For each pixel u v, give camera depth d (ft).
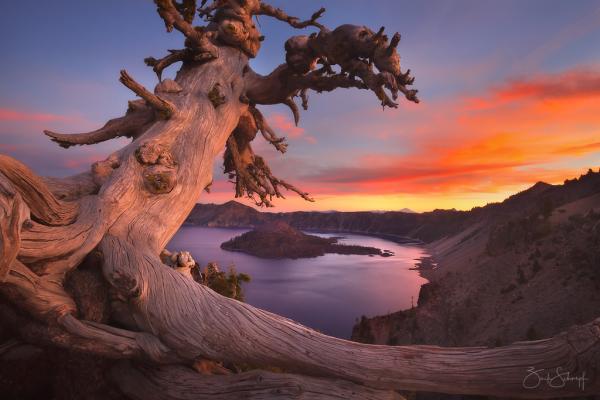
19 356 20.24
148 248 23.91
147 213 26.40
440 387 17.66
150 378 20.72
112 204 24.61
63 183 26.40
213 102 37.68
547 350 16.51
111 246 22.58
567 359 16.01
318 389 18.21
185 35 37.68
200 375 20.47
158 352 20.06
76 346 19.31
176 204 28.40
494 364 17.03
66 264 20.85
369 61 32.45
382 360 18.17
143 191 27.17
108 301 21.74
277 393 18.13
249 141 52.13
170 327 19.94
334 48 33.68
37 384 20.47
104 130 36.42
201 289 21.31
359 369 18.20
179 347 19.92
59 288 20.29
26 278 18.54
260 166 54.39
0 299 19.39
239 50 45.03
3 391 19.65
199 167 31.94
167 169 27.86
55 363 20.84
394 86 29.32
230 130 39.19
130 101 36.78
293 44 38.60
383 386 18.26
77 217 22.93
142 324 20.80
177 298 20.56
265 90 42.98
